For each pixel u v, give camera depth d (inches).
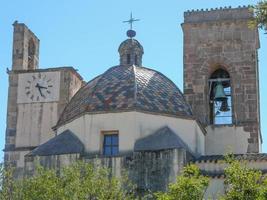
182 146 1400.1
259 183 962.1
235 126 1781.5
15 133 1850.4
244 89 1831.9
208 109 1830.7
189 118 1537.9
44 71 1891.0
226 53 1877.5
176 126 1514.5
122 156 1392.7
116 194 1134.4
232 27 1894.7
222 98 1818.4
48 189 1083.9
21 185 1126.4
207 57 1883.6
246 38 1876.2
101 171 1173.1
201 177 989.8
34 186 1095.6
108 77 1577.3
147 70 1635.1
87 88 1592.0
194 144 1530.5
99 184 1122.0
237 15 1902.1
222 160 1343.5
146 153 1381.6
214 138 1772.9
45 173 1131.3
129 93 1505.9
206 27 1911.9
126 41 1813.5
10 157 1822.1
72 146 1460.4
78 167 1167.6
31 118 1856.5
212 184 1348.4
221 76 1893.5
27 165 1449.3
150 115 1482.5
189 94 1855.3
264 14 853.8
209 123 1823.3
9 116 1870.1
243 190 904.3
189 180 947.3
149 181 1358.3
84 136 1475.1
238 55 1867.6
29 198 1085.1
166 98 1542.8
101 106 1487.5
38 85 1882.4
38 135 1835.6
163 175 1354.6
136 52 1800.0
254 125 1785.2
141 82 1550.2
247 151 1758.1
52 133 1827.0
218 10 1920.5
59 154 1434.5
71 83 1881.2
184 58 1895.9
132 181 1366.9
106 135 1476.4
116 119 1467.8
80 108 1519.4
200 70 1875.0
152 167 1366.9
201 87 1855.3
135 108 1464.1
